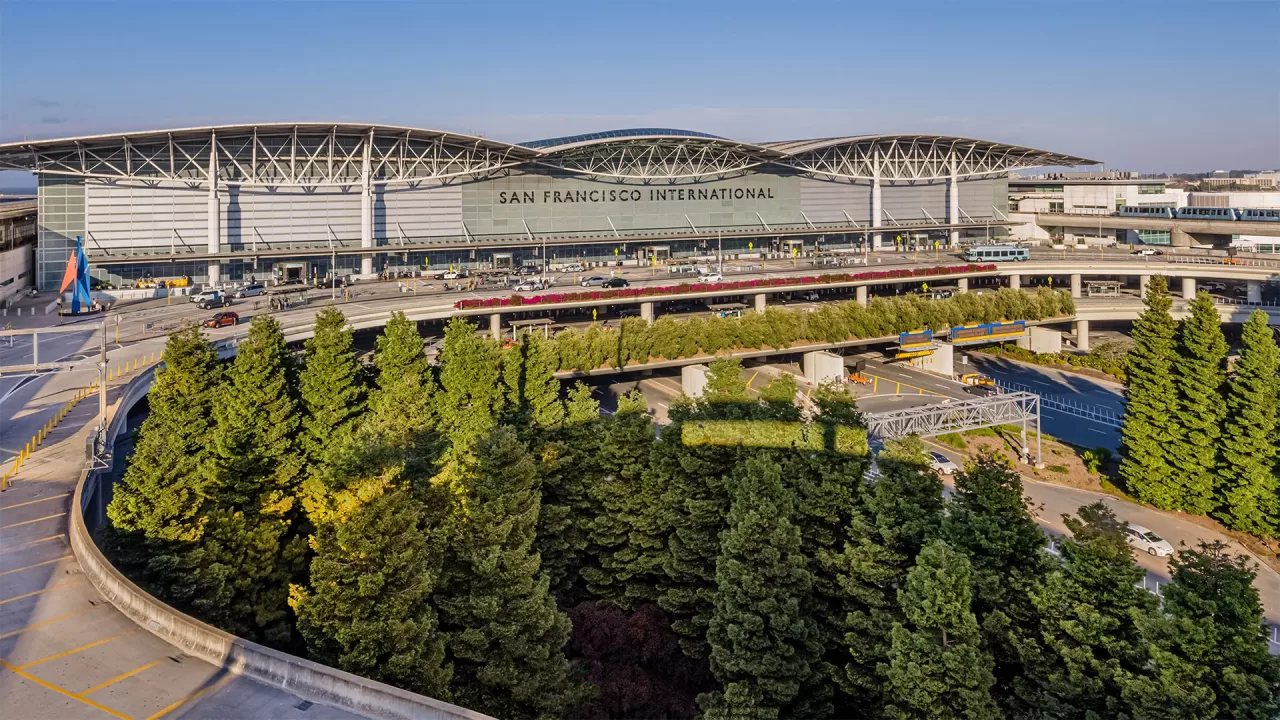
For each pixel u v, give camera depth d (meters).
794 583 44.19
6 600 36.06
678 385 116.12
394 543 39.62
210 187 145.50
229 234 152.62
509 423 63.41
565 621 44.12
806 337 115.69
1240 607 34.50
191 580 41.41
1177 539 71.06
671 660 50.84
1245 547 70.12
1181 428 76.00
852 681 42.16
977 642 37.38
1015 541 42.59
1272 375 71.88
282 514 51.12
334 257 147.75
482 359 66.56
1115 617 38.03
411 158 165.75
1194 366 75.25
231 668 30.59
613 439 56.59
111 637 32.94
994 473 45.69
